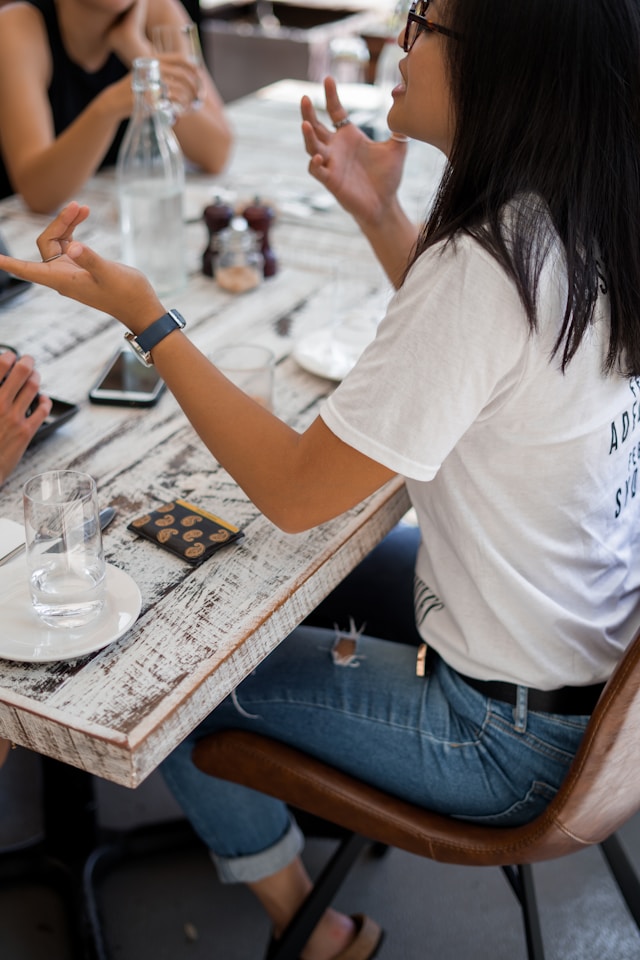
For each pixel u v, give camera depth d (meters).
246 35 3.62
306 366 1.39
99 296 1.00
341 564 1.06
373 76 3.98
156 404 1.31
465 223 0.87
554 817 1.00
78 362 1.41
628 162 0.85
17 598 0.94
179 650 0.90
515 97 0.84
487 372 0.86
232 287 1.65
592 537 1.01
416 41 0.93
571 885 1.67
